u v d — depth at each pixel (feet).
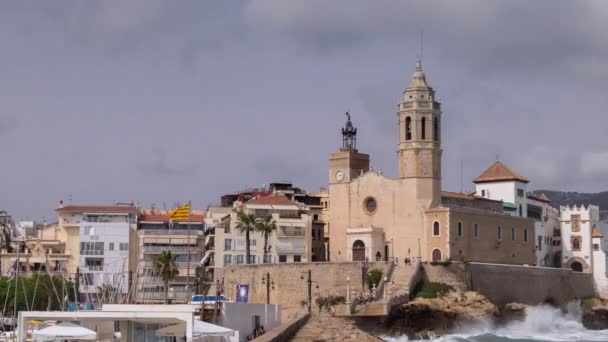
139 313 276.82
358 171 595.88
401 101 571.69
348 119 613.11
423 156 562.66
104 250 642.22
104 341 320.09
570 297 616.80
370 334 441.68
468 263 525.34
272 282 531.91
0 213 637.30
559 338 524.52
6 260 634.84
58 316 282.56
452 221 549.54
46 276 534.37
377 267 516.32
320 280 518.37
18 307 510.17
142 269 640.99
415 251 557.33
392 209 568.41
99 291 598.75
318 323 438.81
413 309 488.44
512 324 538.06
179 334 278.67
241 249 630.74
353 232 576.61
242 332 357.82
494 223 584.81
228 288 561.43
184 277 650.02
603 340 518.37
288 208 650.84
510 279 558.15
